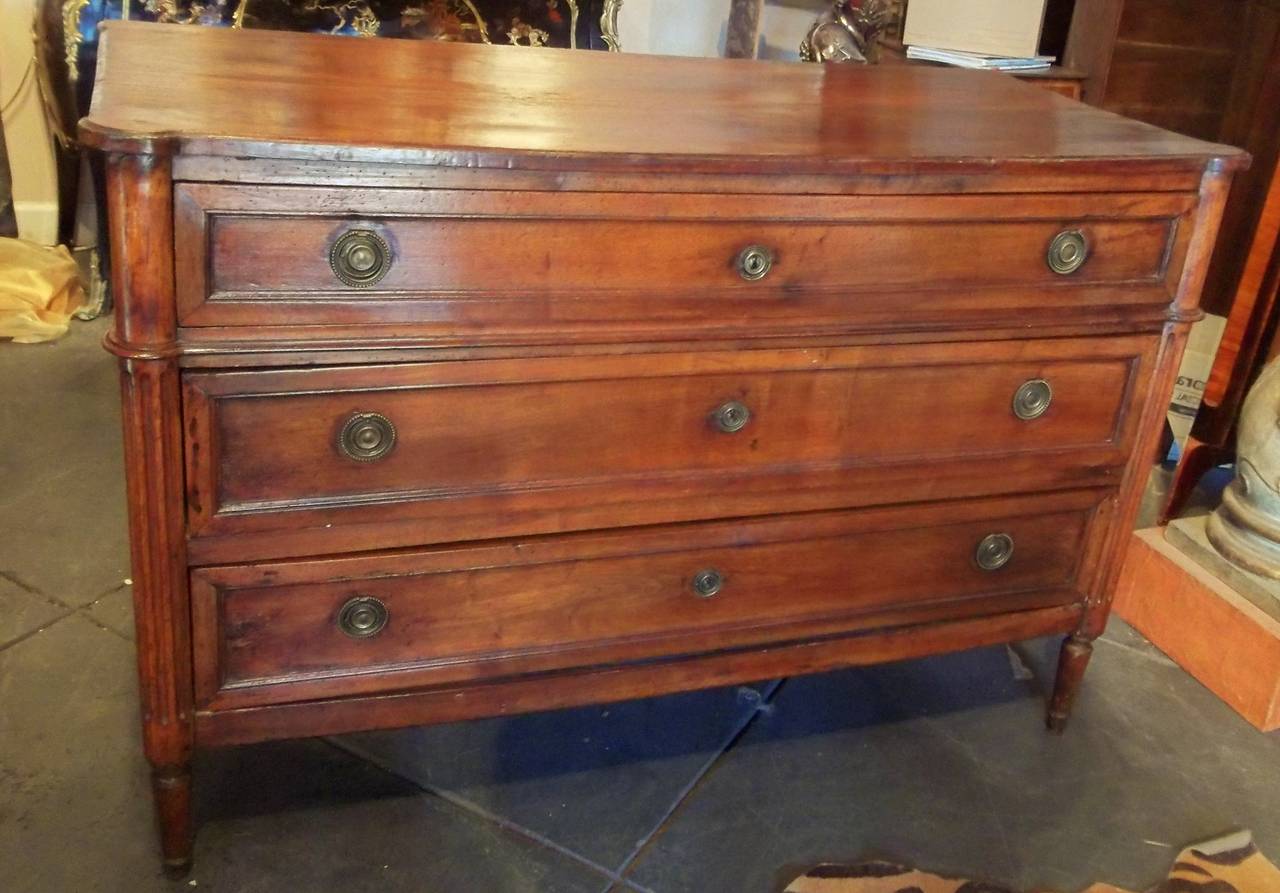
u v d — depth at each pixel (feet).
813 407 4.94
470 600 4.81
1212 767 6.11
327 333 4.13
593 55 6.38
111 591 6.71
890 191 4.58
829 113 5.32
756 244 4.51
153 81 4.54
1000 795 5.81
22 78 10.57
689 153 4.25
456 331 4.28
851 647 5.56
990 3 8.96
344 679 4.75
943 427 5.21
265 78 4.85
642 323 4.50
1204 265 5.23
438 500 4.57
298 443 4.31
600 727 6.08
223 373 4.10
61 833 5.10
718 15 12.55
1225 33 8.21
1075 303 5.08
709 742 6.04
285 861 5.08
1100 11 8.41
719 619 5.27
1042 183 4.78
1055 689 6.18
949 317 4.92
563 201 4.19
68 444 8.13
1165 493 8.44
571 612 4.99
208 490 4.25
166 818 4.78
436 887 5.02
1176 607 6.89
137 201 3.74
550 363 4.47
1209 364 8.48
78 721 5.74
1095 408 5.45
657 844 5.34
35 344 9.46
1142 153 4.88
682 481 4.87
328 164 3.90
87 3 9.07
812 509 5.19
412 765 5.71
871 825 5.54
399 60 5.62
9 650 6.18
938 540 5.50
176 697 4.50
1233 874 5.36
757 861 5.28
